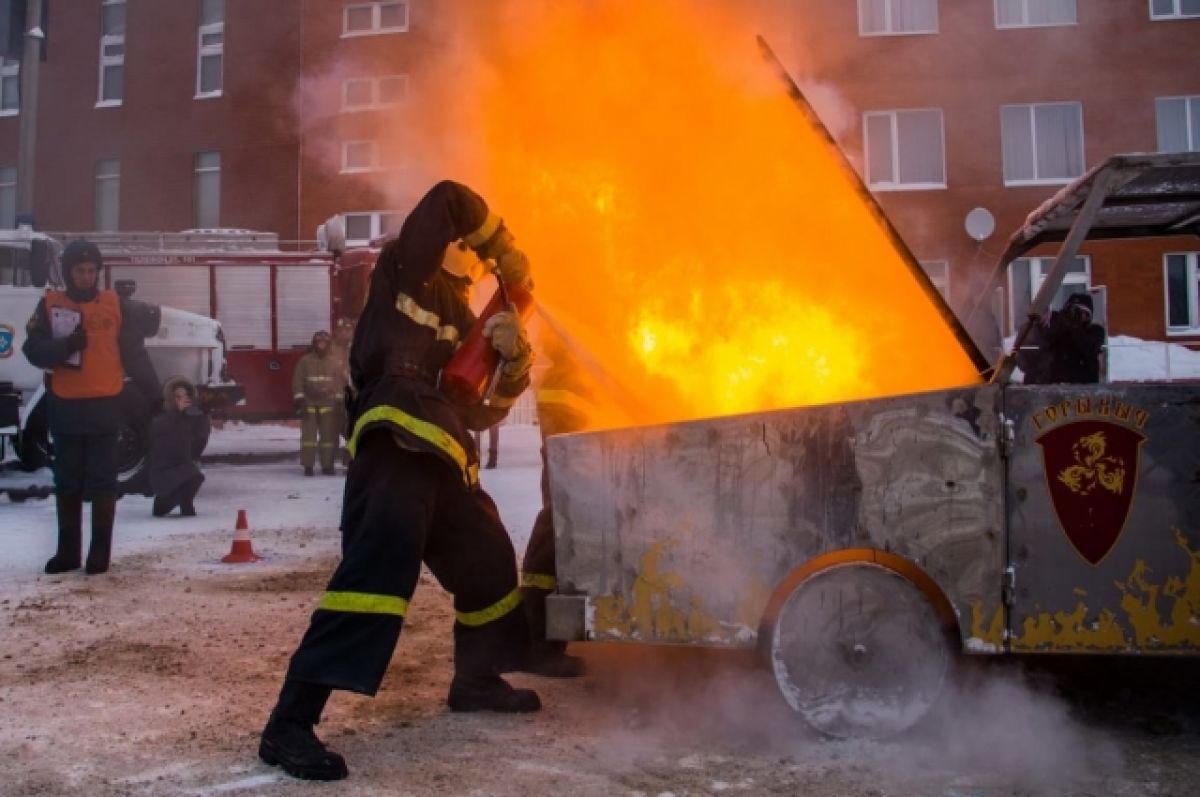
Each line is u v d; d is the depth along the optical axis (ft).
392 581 8.47
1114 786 8.05
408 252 8.84
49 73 70.59
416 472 8.77
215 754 8.84
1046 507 8.94
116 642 12.74
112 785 8.14
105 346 17.51
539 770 8.43
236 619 14.02
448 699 10.09
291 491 31.45
